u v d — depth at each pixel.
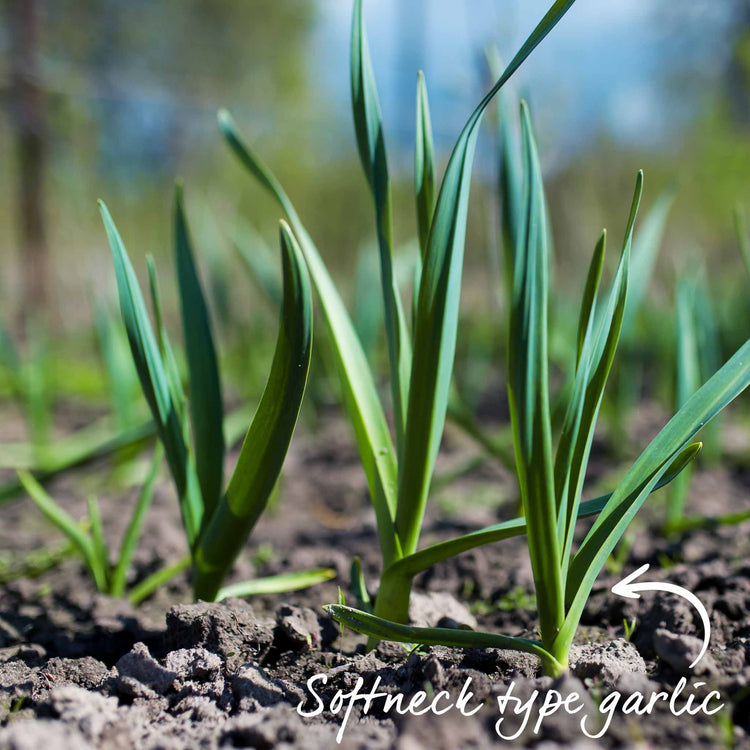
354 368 0.56
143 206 3.77
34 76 2.74
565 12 0.48
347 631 0.59
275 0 4.75
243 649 0.55
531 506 0.49
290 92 4.96
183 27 4.42
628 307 0.75
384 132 0.55
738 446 1.12
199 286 0.59
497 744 0.47
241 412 1.05
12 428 1.47
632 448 1.14
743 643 0.54
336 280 3.05
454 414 0.74
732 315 1.26
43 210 3.14
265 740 0.48
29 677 0.54
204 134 4.31
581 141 2.69
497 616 0.64
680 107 3.34
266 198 3.73
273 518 0.93
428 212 0.55
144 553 0.75
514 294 0.48
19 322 3.20
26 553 0.78
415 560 0.54
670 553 0.70
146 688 0.52
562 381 1.67
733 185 2.88
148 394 0.57
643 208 3.28
